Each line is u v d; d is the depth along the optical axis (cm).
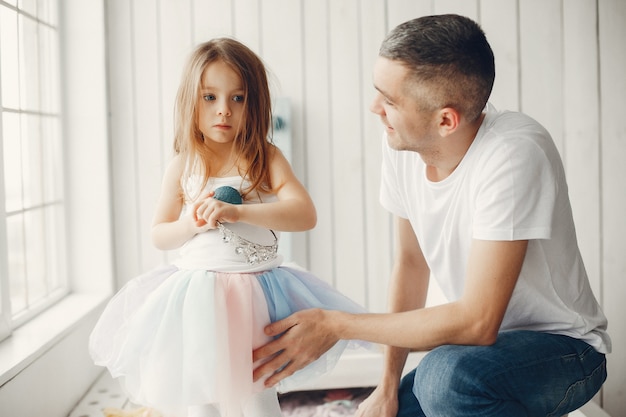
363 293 302
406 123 154
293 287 164
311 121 296
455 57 146
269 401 163
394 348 181
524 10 296
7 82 234
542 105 299
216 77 164
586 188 300
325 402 253
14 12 240
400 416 177
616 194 300
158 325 154
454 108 151
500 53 297
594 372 164
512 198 145
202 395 146
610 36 296
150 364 150
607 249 301
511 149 148
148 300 157
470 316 146
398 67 150
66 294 283
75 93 284
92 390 259
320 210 298
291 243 291
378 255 301
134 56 290
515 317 168
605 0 296
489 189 147
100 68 283
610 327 300
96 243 288
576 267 165
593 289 301
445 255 170
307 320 154
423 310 151
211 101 166
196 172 169
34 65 262
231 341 152
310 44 293
